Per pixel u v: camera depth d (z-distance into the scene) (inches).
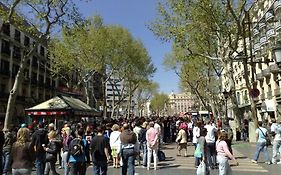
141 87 2226.9
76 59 1323.8
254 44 1509.6
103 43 1328.7
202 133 379.9
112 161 560.1
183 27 739.4
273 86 1505.9
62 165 506.0
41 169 383.9
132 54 1562.5
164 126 980.6
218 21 711.7
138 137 539.2
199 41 810.8
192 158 606.2
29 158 252.4
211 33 784.3
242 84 2068.2
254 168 468.1
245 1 659.4
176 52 1037.8
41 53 2164.1
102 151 343.0
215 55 1051.3
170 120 1026.7
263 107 1614.2
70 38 1242.6
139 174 432.1
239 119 935.0
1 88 1721.2
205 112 1991.9
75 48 1298.0
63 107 727.1
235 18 660.1
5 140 449.1
